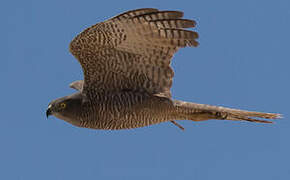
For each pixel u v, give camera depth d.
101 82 14.50
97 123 14.72
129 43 13.68
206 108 14.39
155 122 14.72
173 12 12.82
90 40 13.58
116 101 14.53
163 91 14.46
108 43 13.70
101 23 13.05
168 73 14.27
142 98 14.52
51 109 14.80
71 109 14.68
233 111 14.30
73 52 13.88
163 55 13.96
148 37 13.47
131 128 14.77
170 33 13.30
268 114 14.38
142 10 12.78
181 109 14.52
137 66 14.24
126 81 14.49
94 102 14.60
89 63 14.16
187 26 13.02
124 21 13.05
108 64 14.21
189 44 13.50
